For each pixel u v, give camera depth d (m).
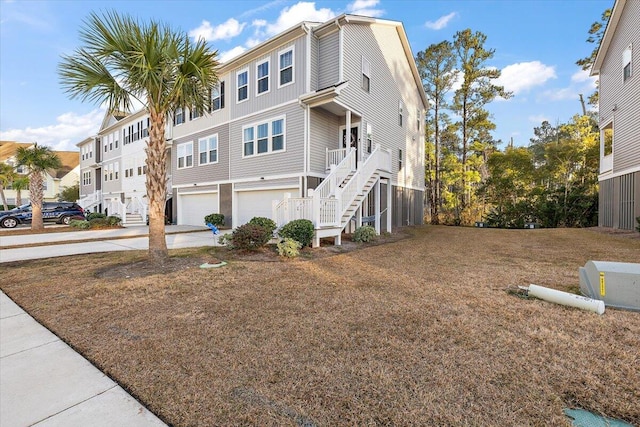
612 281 3.95
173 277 5.59
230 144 14.80
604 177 14.45
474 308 3.96
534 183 22.31
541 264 6.59
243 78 14.18
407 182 18.17
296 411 2.10
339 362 2.70
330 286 5.05
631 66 12.17
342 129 13.52
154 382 2.46
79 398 2.28
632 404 2.12
